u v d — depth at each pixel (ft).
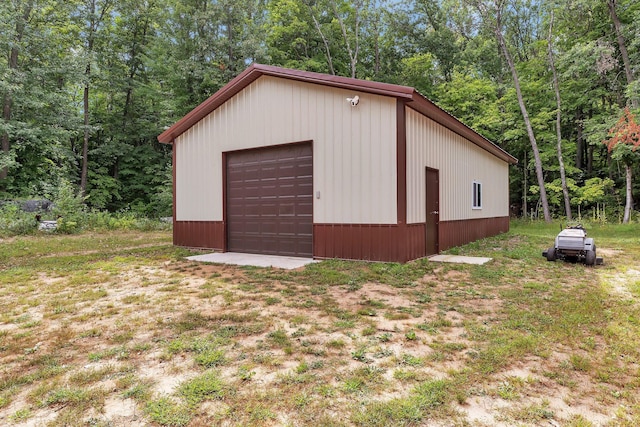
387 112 21.11
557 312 12.42
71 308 13.14
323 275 18.39
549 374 8.10
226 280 17.75
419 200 23.21
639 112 41.83
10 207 43.04
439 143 26.55
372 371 8.20
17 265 22.08
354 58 72.95
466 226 32.04
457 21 77.66
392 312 12.53
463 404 6.93
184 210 31.30
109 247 31.01
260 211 26.84
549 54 58.49
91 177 68.54
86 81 59.16
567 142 61.21
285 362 8.70
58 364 8.70
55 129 54.39
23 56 53.31
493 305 13.34
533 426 6.26
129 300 14.10
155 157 73.46
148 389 7.47
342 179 22.74
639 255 24.94
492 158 39.75
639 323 11.35
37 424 6.33
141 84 69.46
